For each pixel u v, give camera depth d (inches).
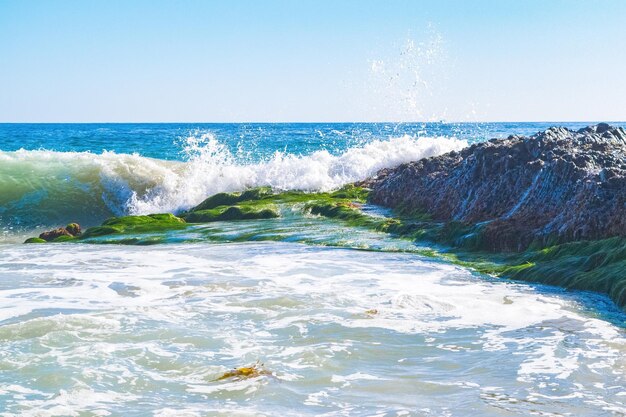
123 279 509.4
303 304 427.8
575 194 588.1
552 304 426.3
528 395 272.8
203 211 863.7
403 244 635.5
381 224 716.0
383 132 2564.0
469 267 544.7
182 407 261.7
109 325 373.7
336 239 666.2
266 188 969.5
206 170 1099.3
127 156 1219.9
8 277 521.7
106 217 1066.7
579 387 282.0
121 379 292.8
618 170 575.2
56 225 1030.4
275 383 287.7
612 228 530.6
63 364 309.6
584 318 394.6
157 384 287.6
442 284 486.3
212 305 425.4
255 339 352.2
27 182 1123.9
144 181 1122.0
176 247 666.8
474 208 682.2
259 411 257.4
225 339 351.6
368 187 927.0
